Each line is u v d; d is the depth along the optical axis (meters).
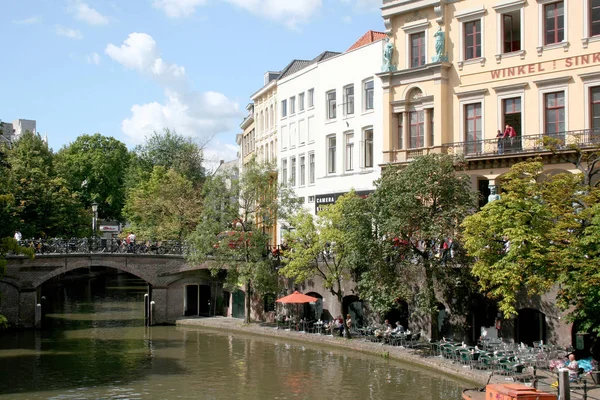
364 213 35.56
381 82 45.19
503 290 27.52
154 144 95.25
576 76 35.34
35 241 49.94
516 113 37.94
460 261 32.78
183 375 33.72
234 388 30.69
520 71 37.53
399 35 43.47
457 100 40.31
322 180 51.53
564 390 22.03
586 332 26.31
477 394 25.56
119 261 52.12
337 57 49.88
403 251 34.69
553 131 36.41
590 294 24.98
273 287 46.38
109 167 88.62
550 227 27.16
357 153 47.84
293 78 56.91
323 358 36.66
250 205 48.50
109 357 38.84
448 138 40.59
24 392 30.62
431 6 41.38
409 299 35.28
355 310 42.59
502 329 32.97
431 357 33.31
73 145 89.62
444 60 40.47
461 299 34.94
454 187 32.97
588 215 25.83
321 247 40.84
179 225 65.75
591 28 35.12
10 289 49.25
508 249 29.11
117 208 89.88
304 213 43.03
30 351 40.97
